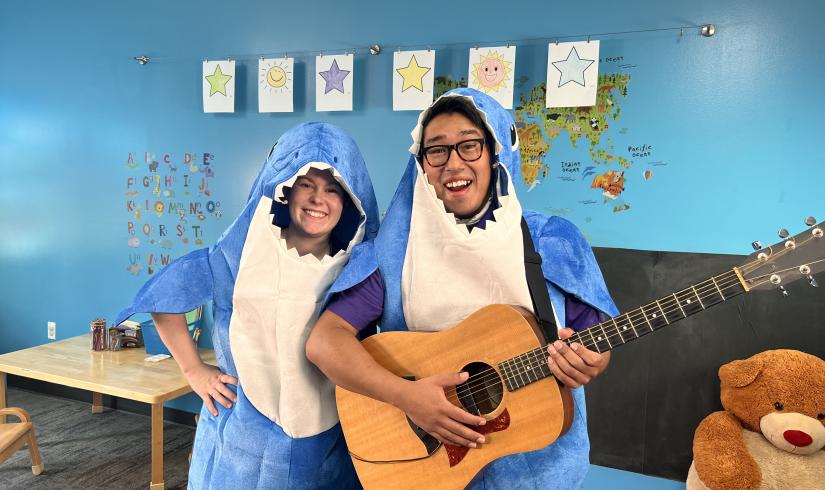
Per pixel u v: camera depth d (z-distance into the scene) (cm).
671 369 267
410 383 132
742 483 218
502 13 289
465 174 137
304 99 334
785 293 115
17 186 421
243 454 152
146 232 384
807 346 247
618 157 274
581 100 268
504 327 132
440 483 134
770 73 251
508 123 145
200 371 164
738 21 254
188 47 362
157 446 295
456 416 128
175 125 369
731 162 258
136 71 377
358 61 320
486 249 135
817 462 216
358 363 135
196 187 366
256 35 343
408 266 143
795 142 250
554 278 138
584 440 145
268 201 150
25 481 305
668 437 269
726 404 238
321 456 154
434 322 141
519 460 137
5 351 437
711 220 262
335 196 151
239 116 351
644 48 267
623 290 274
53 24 400
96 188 396
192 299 159
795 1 246
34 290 423
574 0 277
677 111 264
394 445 139
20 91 414
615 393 276
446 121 138
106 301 401
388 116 316
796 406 219
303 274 150
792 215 253
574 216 283
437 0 301
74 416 391
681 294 121
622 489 277
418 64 297
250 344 153
